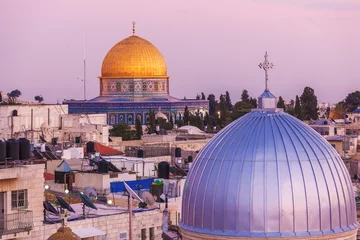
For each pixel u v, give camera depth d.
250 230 79.56
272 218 79.44
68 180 126.94
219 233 80.19
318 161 80.94
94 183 126.19
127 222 107.75
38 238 102.12
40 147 148.62
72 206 113.56
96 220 105.44
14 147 103.25
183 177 129.75
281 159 80.50
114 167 132.62
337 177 81.25
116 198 119.56
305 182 80.12
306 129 83.00
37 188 102.44
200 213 81.25
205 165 82.00
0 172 99.88
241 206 79.75
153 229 110.12
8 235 100.06
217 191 80.69
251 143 81.44
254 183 79.88
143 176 138.50
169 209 112.50
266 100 84.44
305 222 79.75
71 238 91.56
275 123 82.62
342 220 81.06
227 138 82.56
